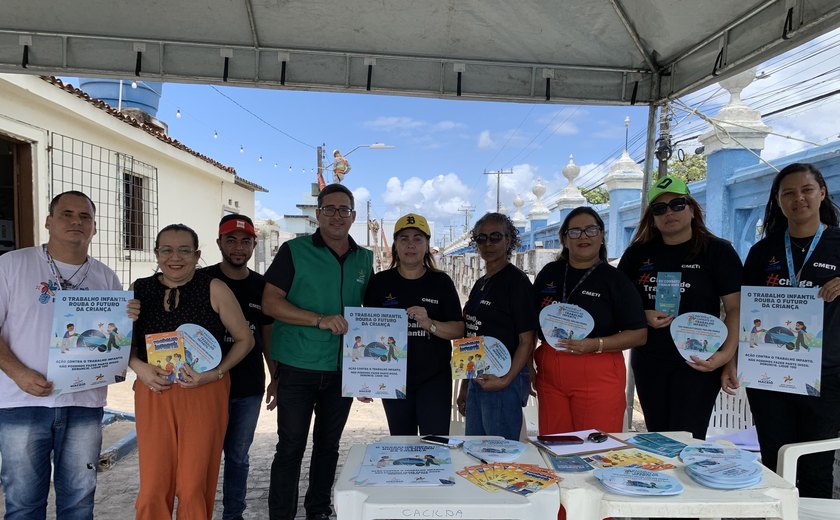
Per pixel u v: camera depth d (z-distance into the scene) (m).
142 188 8.69
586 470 1.74
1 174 5.82
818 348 2.32
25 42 3.55
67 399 2.32
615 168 9.71
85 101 6.40
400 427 2.89
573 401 2.63
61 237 2.38
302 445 2.90
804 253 2.54
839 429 2.45
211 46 3.74
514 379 2.76
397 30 3.62
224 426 2.54
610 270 2.69
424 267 2.92
